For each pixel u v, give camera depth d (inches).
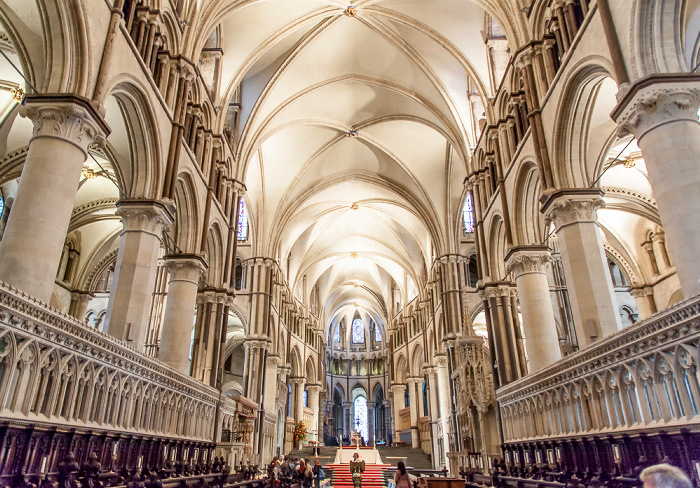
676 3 380.8
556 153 542.3
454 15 820.6
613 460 356.8
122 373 409.1
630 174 943.7
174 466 473.7
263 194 1259.2
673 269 1033.5
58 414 320.8
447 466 1232.8
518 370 758.5
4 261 337.7
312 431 1822.1
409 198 1331.2
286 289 1534.2
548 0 582.6
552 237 1188.5
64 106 368.2
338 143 1245.1
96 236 1151.6
